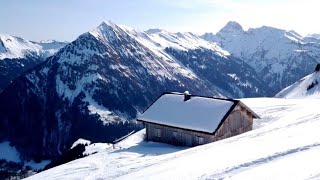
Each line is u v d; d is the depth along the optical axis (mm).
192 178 23750
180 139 52375
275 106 76812
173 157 35031
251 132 40375
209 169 25016
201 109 52781
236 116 52438
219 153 30609
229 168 24156
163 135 54312
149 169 30469
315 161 21594
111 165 38469
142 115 56500
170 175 25703
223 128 50281
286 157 24109
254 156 26125
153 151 47688
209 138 49250
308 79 138250
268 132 37156
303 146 26250
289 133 33406
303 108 70375
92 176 34562
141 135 61594
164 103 57125
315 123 37062
